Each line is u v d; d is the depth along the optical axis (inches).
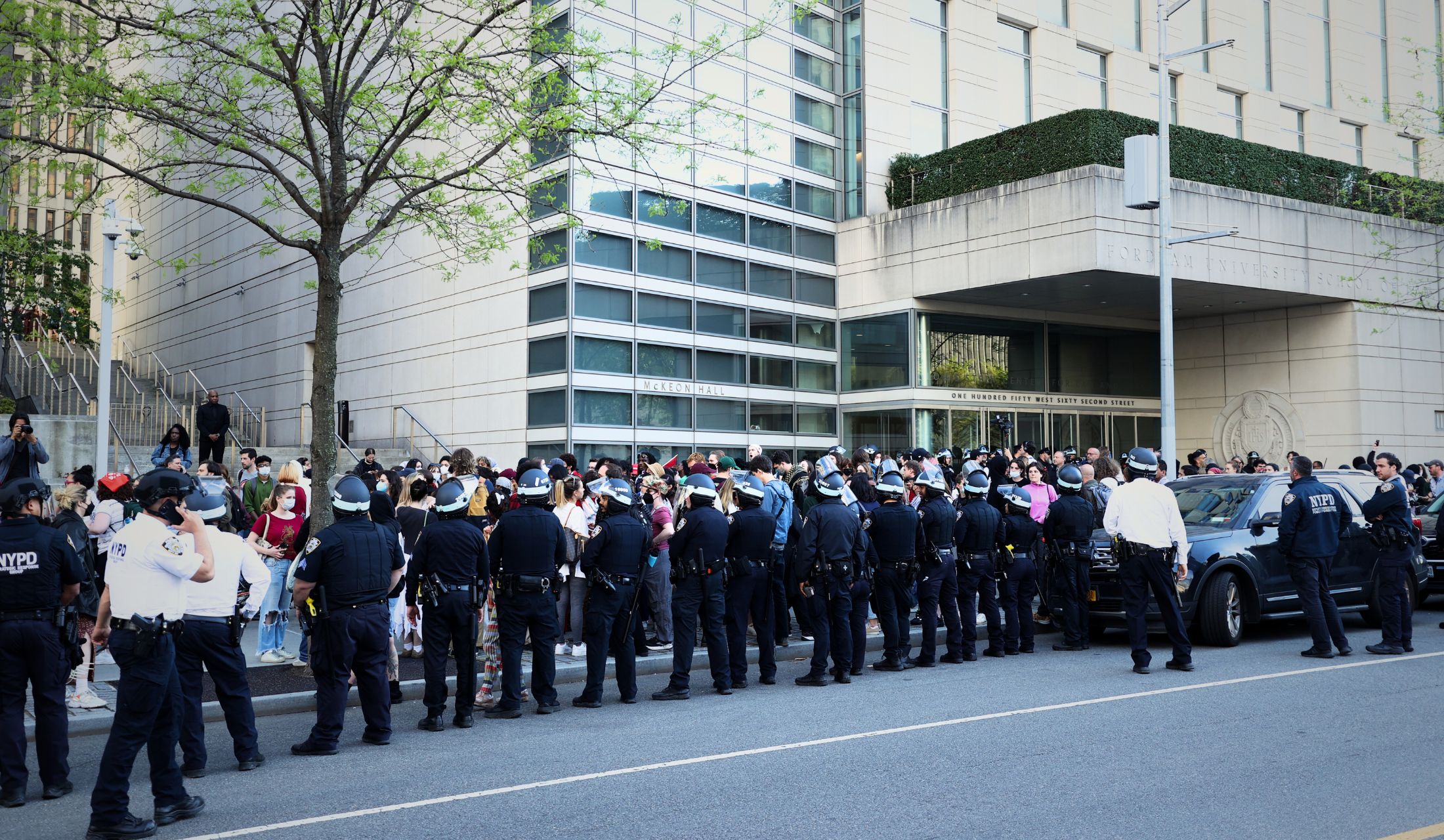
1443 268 1221.7
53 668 260.1
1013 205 987.3
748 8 1043.9
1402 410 1167.6
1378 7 1514.5
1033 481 556.4
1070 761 268.2
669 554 439.8
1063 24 1251.8
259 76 476.4
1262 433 1205.7
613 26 920.9
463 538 333.4
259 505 534.0
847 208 1141.1
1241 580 480.1
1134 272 948.0
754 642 518.0
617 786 252.2
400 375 1140.5
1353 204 1160.2
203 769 274.2
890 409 1080.8
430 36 542.9
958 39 1173.7
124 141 507.8
